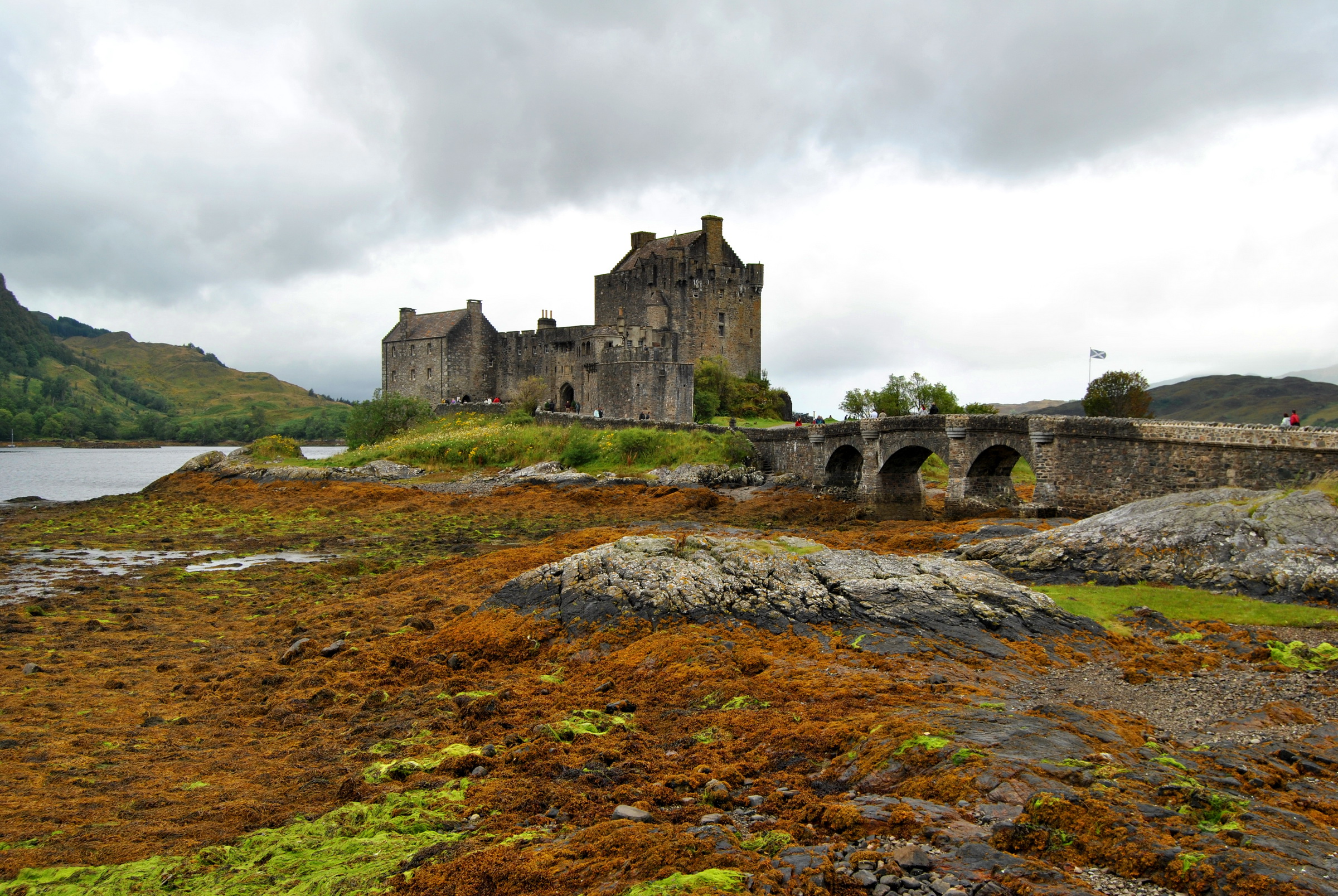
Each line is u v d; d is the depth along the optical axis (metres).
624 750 16.78
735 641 23.03
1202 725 17.34
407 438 100.44
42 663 25.75
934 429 52.25
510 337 119.81
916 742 14.41
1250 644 23.03
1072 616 25.11
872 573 26.61
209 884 11.98
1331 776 14.40
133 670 25.14
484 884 11.12
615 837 12.09
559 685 21.78
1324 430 32.00
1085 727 15.58
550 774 15.73
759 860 10.96
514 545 48.50
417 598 32.72
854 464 64.31
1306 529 28.05
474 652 25.03
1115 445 40.78
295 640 27.64
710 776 14.88
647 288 110.75
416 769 16.17
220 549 49.09
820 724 16.83
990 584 26.14
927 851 10.99
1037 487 44.81
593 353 101.44
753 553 27.19
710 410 103.31
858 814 12.19
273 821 14.46
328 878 11.76
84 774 16.81
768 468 72.19
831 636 23.64
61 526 58.28
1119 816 11.48
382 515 62.19
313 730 19.56
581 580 27.16
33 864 12.80
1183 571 28.66
